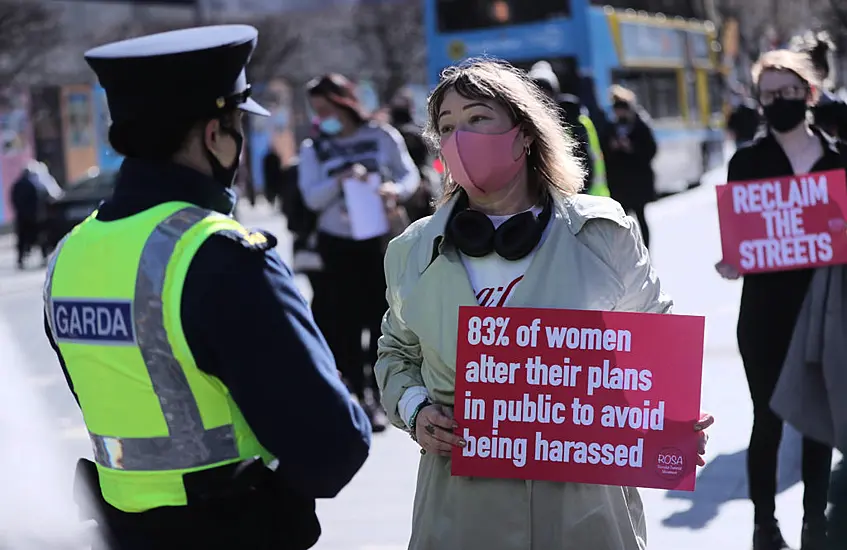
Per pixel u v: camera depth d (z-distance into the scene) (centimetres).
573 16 2614
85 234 319
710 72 3816
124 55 306
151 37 329
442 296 379
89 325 309
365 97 5197
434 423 373
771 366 643
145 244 302
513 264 379
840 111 662
